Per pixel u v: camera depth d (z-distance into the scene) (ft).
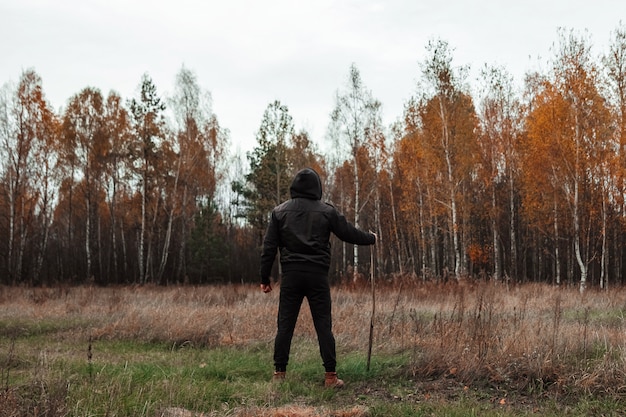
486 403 14.55
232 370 18.15
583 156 75.05
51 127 108.68
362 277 60.34
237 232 150.92
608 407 13.80
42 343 26.76
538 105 83.10
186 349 24.39
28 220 106.22
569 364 17.11
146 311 32.58
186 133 111.86
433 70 83.92
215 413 12.74
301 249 16.39
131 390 14.64
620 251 114.62
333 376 16.02
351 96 92.43
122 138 117.91
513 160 99.50
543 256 127.24
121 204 132.57
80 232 139.33
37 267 111.55
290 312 16.76
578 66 74.84
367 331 23.88
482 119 100.17
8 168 103.96
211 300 46.32
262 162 111.24
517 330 20.76
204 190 132.36
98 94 116.16
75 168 117.29
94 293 59.72
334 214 16.66
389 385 16.31
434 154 84.84
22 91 103.91
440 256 146.51
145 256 131.34
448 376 17.17
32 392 13.71
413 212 109.81
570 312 34.71
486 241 125.80
